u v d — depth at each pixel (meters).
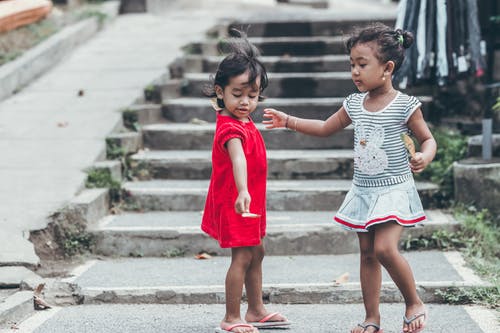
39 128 8.91
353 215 4.93
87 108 9.45
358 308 5.60
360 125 4.87
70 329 5.14
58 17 13.11
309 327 5.17
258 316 5.14
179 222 7.25
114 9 14.01
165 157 8.49
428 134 4.79
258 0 17.55
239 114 4.86
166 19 13.73
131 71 10.67
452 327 5.08
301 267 6.45
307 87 10.26
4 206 7.04
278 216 7.46
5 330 5.09
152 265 6.58
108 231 6.92
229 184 4.84
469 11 7.78
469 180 7.32
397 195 4.77
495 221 7.16
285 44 11.51
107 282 6.04
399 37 4.80
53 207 7.00
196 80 10.40
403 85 7.90
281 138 8.95
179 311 5.55
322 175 8.33
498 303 5.52
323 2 17.11
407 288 4.74
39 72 10.95
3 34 11.60
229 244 4.84
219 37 12.21
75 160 8.06
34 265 6.19
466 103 9.48
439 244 6.89
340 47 11.41
